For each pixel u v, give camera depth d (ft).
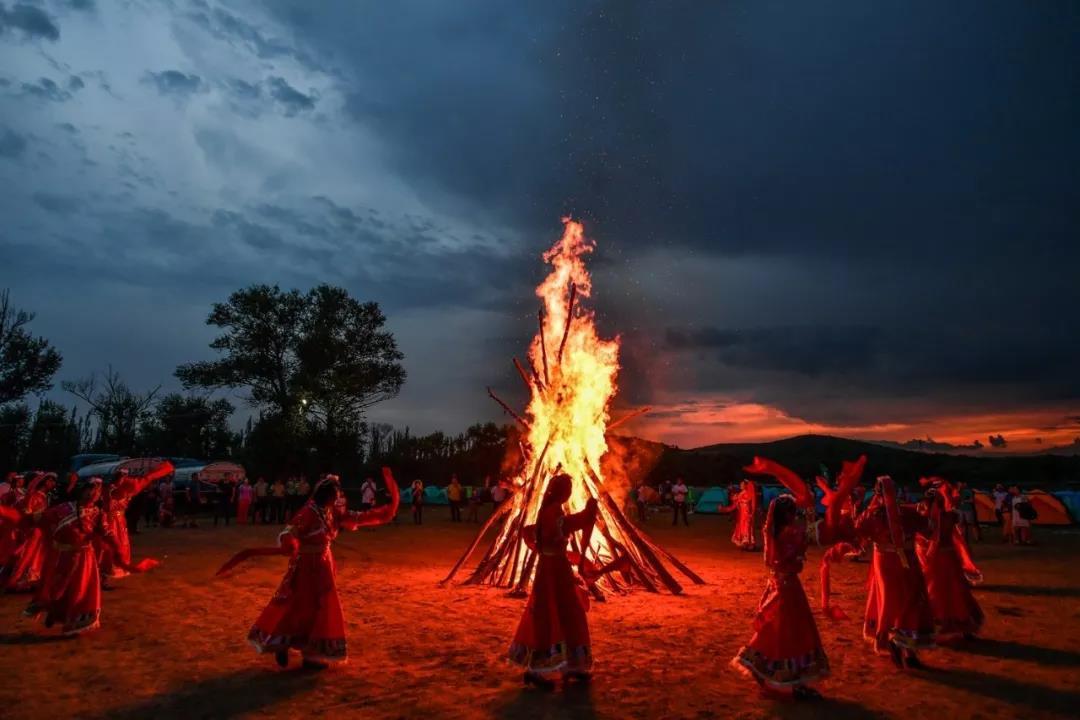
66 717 17.87
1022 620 29.58
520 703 18.84
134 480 39.24
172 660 23.13
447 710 18.31
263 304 141.38
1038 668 22.17
